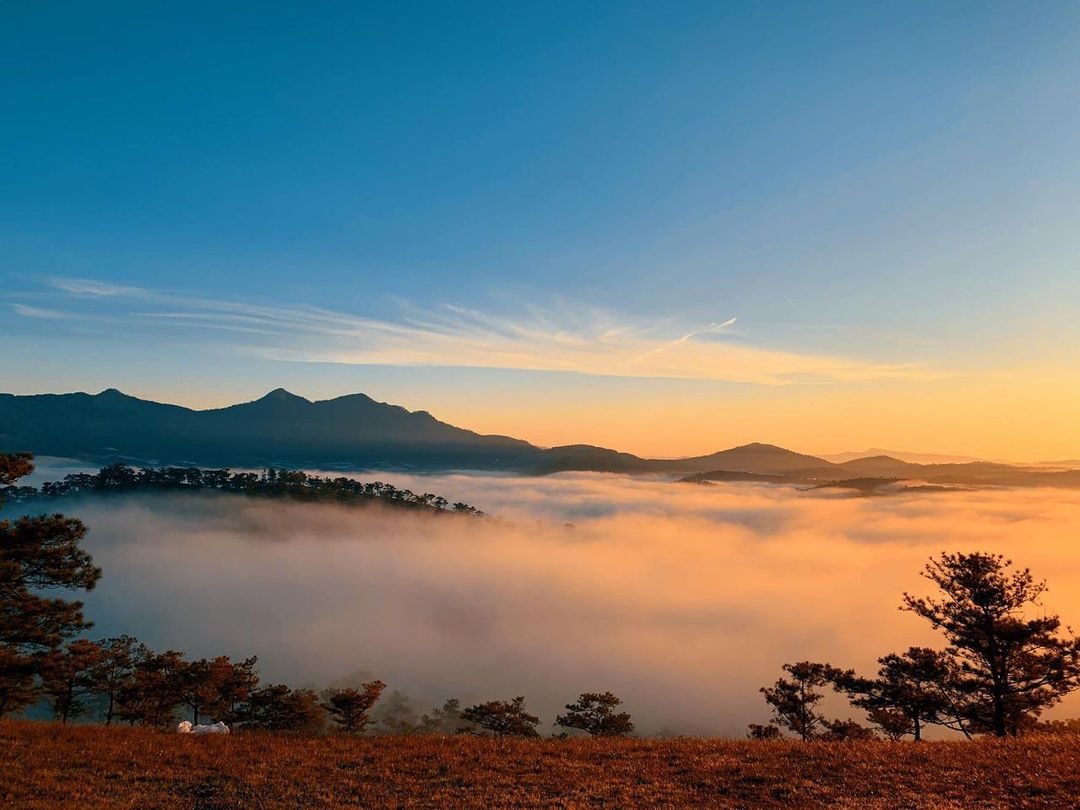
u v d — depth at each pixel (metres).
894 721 32.31
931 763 16.80
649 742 21.08
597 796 15.24
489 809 14.38
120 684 50.25
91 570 26.73
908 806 13.90
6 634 25.14
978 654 27.12
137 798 14.70
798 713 42.38
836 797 14.70
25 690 34.34
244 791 15.47
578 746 20.23
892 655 30.19
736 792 15.40
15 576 24.77
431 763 18.09
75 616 26.83
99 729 20.86
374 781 16.45
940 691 28.69
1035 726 27.30
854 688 32.16
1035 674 25.58
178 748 18.94
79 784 15.29
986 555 26.73
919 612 28.11
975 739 19.84
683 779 16.50
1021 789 14.48
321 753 19.03
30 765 16.27
